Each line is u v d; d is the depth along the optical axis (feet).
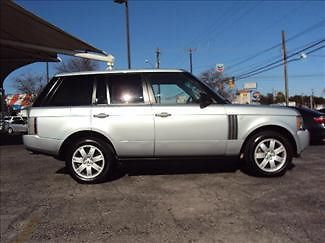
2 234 14.06
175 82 21.06
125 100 20.68
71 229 14.25
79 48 50.44
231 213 15.29
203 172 22.52
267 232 13.30
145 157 20.70
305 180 20.17
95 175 20.57
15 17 38.17
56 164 27.68
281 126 20.80
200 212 15.55
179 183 20.07
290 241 12.53
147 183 20.34
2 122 86.74
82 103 20.81
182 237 13.16
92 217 15.43
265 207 15.85
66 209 16.52
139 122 20.27
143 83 20.90
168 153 20.56
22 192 19.52
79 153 20.67
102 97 20.80
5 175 23.95
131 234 13.58
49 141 20.61
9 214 16.17
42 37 45.62
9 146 43.52
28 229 14.39
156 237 13.25
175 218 14.98
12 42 45.91
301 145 21.20
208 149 20.54
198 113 20.36
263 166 20.71
